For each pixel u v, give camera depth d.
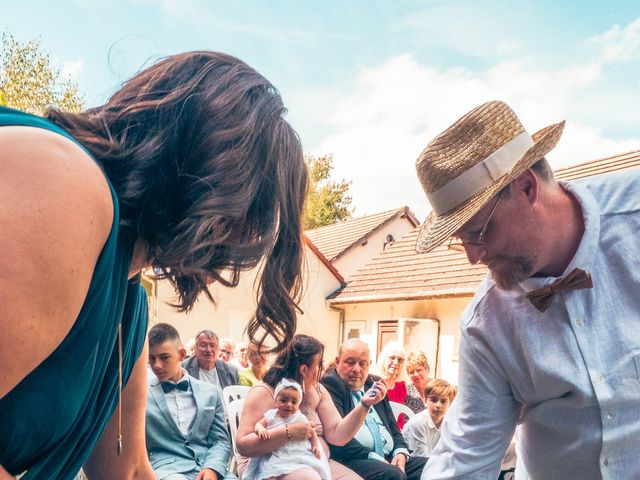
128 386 1.21
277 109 1.00
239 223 0.96
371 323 14.77
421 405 5.89
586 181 1.78
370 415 4.31
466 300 12.48
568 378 1.65
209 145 0.90
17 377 0.71
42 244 0.70
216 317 12.26
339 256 18.23
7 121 0.78
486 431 1.84
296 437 3.49
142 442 1.28
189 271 0.91
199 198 0.87
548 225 1.67
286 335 1.05
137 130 0.89
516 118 1.80
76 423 0.90
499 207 1.65
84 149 0.82
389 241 19.34
